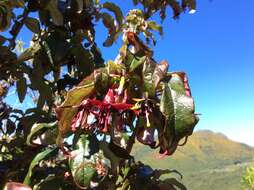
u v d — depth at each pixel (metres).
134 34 0.31
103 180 0.30
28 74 0.41
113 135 0.27
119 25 0.41
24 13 0.41
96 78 0.26
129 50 0.28
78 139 0.28
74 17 0.41
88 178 0.27
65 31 0.41
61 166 0.36
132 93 0.27
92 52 0.43
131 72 0.27
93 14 0.42
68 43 0.40
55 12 0.39
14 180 0.38
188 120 0.25
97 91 0.27
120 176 0.34
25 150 0.39
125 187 0.33
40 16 0.41
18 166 0.40
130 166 0.34
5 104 0.53
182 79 0.26
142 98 0.26
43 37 0.41
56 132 0.30
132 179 0.33
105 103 0.26
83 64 0.41
